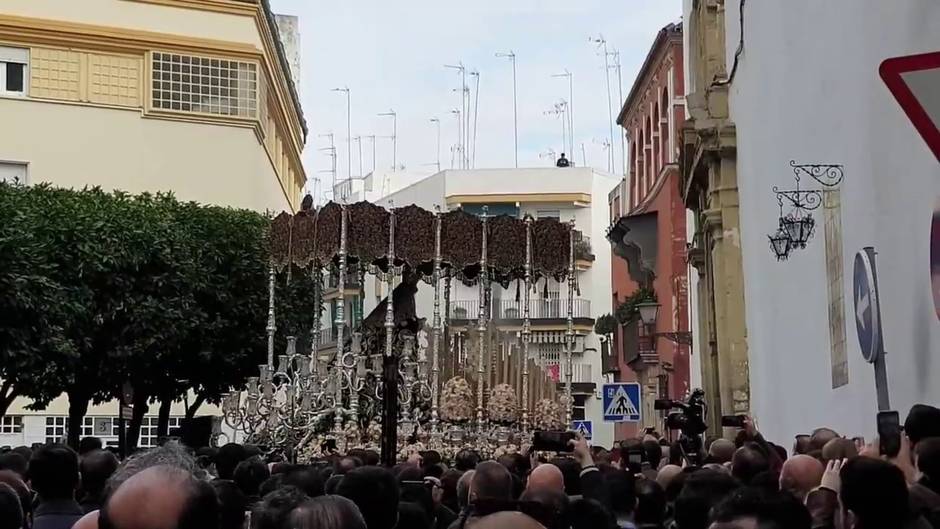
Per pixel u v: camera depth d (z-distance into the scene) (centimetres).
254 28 3756
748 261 2114
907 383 1162
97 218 2666
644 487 800
